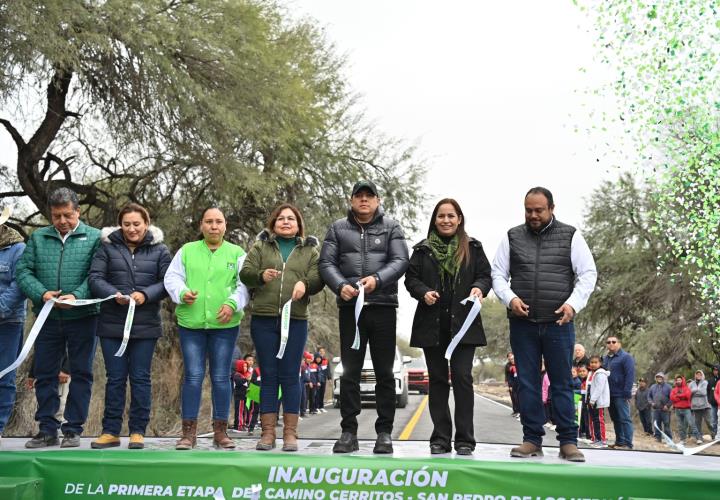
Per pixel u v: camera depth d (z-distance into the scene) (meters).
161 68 16.05
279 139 18.64
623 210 27.59
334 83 23.22
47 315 5.32
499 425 18.39
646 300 27.59
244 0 18.39
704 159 16.77
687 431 17.80
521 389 5.31
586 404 12.80
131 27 15.23
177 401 18.94
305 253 5.61
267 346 5.46
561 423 5.09
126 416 16.16
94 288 5.49
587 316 29.25
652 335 25.12
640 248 26.95
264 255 5.52
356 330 5.00
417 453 5.29
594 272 5.31
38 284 5.49
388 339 5.33
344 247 5.42
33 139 17.83
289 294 5.48
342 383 5.30
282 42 21.56
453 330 5.28
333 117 23.02
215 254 5.68
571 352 5.25
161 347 19.23
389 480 4.42
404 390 23.14
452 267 5.36
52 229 5.74
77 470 4.55
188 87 16.27
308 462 4.48
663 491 4.24
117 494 4.50
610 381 11.61
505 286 5.37
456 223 5.47
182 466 4.49
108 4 15.02
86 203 20.22
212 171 18.14
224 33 17.38
